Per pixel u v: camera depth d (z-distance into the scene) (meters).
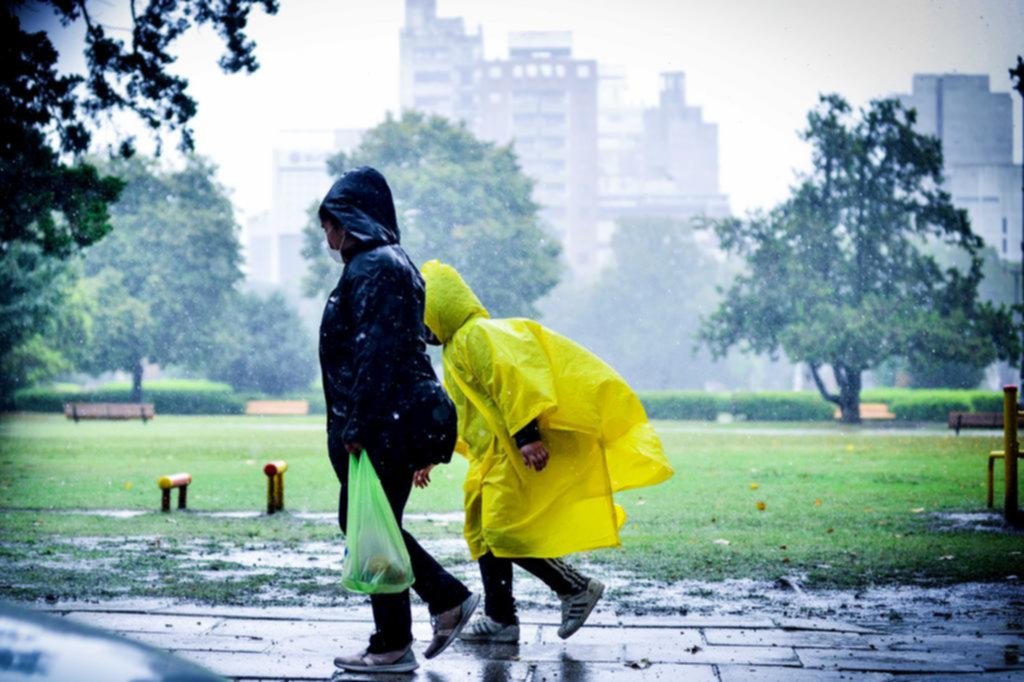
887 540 11.07
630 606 7.72
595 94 162.25
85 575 8.81
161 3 17.55
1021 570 9.26
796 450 26.20
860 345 47.44
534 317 57.56
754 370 99.19
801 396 53.38
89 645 3.14
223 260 59.72
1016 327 47.53
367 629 6.87
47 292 47.38
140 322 56.88
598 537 6.43
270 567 9.33
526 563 6.52
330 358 6.01
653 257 86.00
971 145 144.50
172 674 3.12
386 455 5.75
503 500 6.39
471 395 6.47
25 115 18.31
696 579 8.84
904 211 49.12
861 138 48.97
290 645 6.44
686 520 12.69
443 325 6.65
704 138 190.88
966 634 6.87
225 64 17.33
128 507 13.92
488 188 56.53
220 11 17.28
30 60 17.77
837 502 14.61
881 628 7.04
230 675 5.79
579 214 160.00
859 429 40.47
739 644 6.59
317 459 22.55
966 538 11.24
